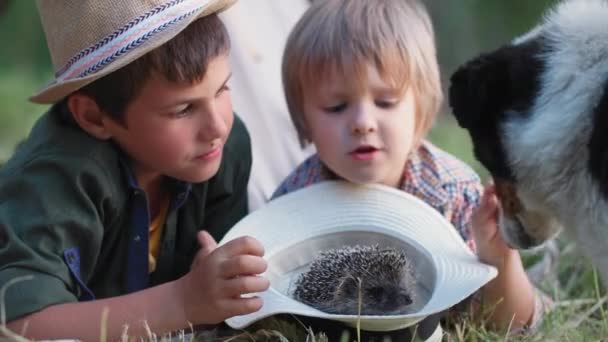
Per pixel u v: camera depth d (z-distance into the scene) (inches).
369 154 66.6
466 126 63.5
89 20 63.2
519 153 61.7
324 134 67.4
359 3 68.2
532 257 76.7
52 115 65.7
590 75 60.0
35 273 61.6
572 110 60.0
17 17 170.2
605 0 63.1
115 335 61.8
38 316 61.3
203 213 69.4
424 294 63.9
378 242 65.8
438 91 69.2
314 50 67.2
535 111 61.1
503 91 62.2
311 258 65.7
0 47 168.9
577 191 60.7
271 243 65.3
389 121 66.8
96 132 64.9
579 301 70.1
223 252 61.3
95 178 63.8
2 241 62.4
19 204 62.9
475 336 65.0
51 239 62.5
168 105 63.4
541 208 62.9
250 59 78.4
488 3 160.7
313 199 66.9
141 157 65.2
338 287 62.7
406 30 67.8
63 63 64.3
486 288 66.8
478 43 156.6
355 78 66.5
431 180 69.8
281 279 64.8
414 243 65.0
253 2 80.0
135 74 63.0
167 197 68.1
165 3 63.5
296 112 69.2
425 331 62.1
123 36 62.8
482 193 69.9
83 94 64.2
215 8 64.9
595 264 61.4
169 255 68.4
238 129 71.2
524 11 158.6
